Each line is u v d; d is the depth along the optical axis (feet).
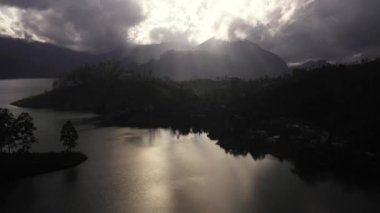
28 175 459.73
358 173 485.97
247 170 500.74
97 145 643.86
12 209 359.66
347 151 556.10
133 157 561.43
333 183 449.06
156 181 447.01
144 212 355.77
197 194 406.00
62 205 369.09
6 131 505.25
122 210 359.66
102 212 354.33
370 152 550.36
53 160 503.61
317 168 511.40
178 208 366.22
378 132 603.26
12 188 417.28
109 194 401.49
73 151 567.59
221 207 369.30
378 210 367.04
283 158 565.12
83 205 369.71
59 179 449.48
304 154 574.56
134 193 404.77
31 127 536.01
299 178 466.29
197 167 512.22
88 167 502.38
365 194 410.52
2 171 451.94
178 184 437.99
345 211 364.58
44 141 653.71
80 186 424.46
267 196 403.13
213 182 447.83
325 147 586.04
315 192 416.26
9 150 530.68
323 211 363.97
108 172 481.05
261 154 590.14
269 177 471.21
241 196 400.88
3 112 531.50
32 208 362.12
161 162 535.60
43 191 408.67
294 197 399.24
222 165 524.52
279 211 361.51
